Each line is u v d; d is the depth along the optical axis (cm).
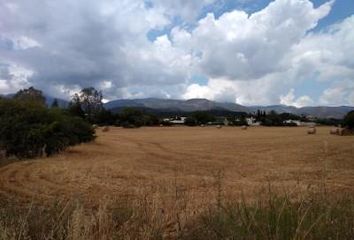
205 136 7319
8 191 1683
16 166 2622
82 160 3234
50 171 2348
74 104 11162
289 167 2709
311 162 3000
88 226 620
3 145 3419
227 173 2436
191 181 1981
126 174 2283
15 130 3441
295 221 574
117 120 12412
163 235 667
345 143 4638
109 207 912
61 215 700
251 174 2372
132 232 647
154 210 724
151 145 5369
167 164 3011
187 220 720
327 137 6047
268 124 13662
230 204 757
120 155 3856
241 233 564
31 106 3712
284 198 669
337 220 593
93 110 13212
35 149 3528
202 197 1199
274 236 546
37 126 3509
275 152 3947
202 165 2953
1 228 593
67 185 1858
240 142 5588
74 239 593
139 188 1675
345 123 6806
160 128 11269
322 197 702
